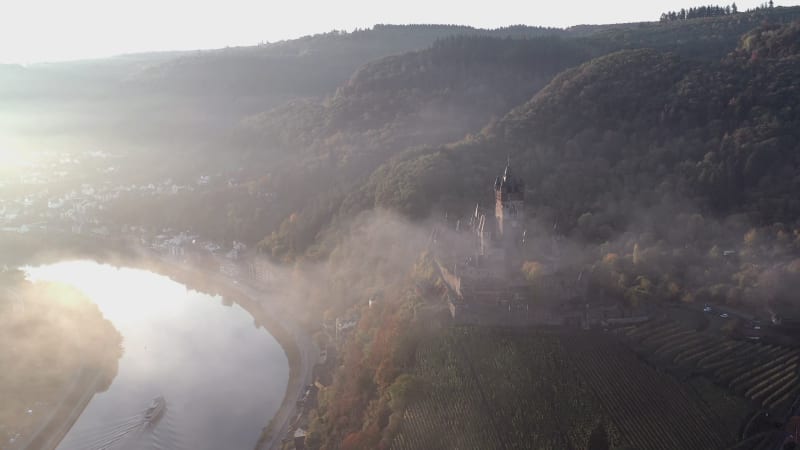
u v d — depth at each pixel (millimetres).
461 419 197625
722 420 189125
